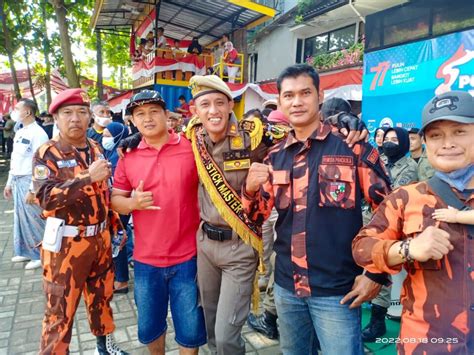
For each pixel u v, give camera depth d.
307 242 1.75
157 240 2.33
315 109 1.79
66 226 2.36
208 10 9.80
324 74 8.45
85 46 17.78
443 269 1.31
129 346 2.99
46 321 2.39
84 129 2.44
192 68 10.73
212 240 2.24
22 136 4.43
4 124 15.84
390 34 5.48
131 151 2.43
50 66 15.88
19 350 2.92
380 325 3.06
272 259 3.04
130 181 2.43
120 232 2.97
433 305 1.32
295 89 1.76
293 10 11.75
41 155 2.32
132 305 3.69
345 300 1.69
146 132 2.28
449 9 4.70
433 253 1.22
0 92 18.81
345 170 1.72
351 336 1.71
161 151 2.34
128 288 4.04
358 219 1.74
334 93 7.91
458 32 4.57
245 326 3.30
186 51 11.42
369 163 1.71
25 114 4.40
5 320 3.37
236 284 2.17
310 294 1.75
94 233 2.44
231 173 2.21
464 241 1.29
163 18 10.97
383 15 5.55
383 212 1.49
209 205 2.28
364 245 1.45
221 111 2.16
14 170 4.45
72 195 2.20
